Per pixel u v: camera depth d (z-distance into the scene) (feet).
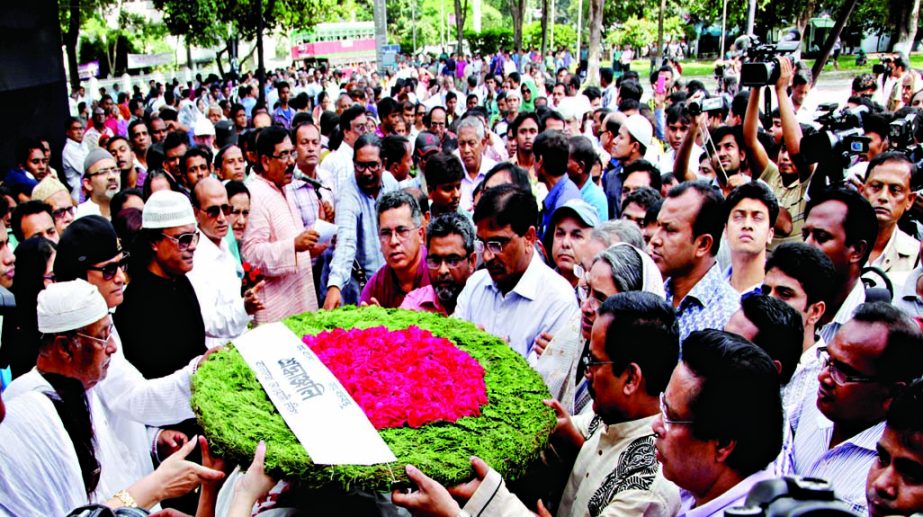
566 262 14.23
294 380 9.35
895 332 8.30
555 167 18.98
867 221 12.00
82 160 34.47
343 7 166.81
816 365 10.32
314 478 7.64
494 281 12.48
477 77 100.68
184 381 11.12
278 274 17.70
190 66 112.98
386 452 7.97
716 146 19.75
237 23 92.38
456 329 11.29
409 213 14.61
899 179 14.88
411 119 35.17
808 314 10.77
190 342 13.52
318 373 9.47
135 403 11.14
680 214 11.90
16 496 8.79
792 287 10.70
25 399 9.15
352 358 9.81
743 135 18.81
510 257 11.93
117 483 10.62
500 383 9.71
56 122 34.71
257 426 8.37
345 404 8.81
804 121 26.30
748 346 6.98
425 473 7.72
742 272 12.87
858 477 8.43
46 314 9.40
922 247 13.91
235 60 104.06
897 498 6.38
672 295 12.85
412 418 8.55
